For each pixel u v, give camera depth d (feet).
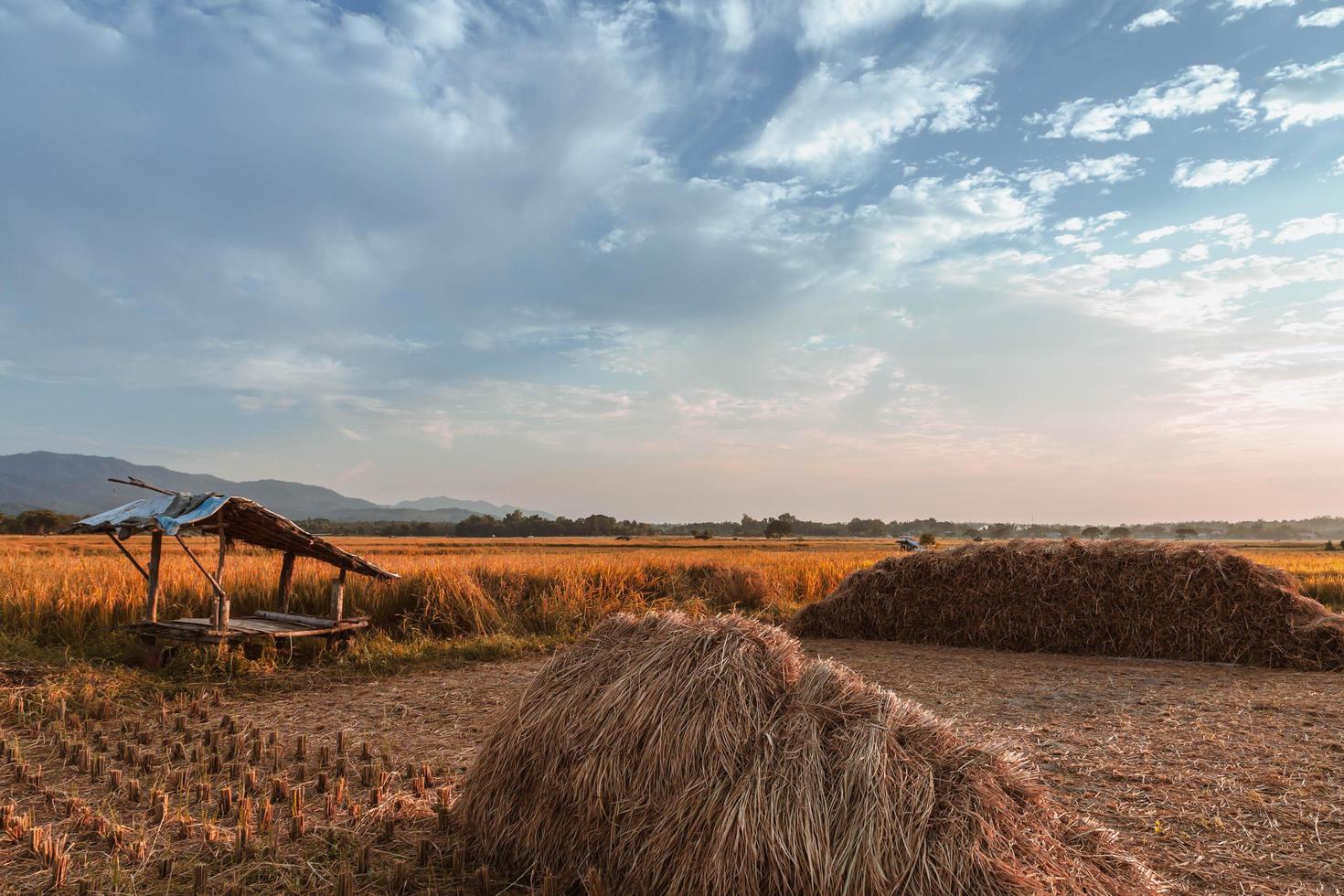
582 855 10.20
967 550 38.40
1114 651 34.35
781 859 8.51
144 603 32.91
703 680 10.13
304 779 15.40
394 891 10.52
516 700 11.87
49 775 15.51
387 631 35.24
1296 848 12.09
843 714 9.66
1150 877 9.14
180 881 10.89
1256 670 30.35
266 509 27.63
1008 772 9.33
